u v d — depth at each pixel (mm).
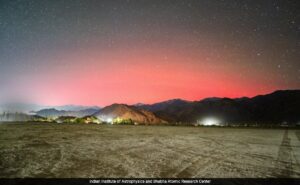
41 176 6180
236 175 6875
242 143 14023
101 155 8969
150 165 7641
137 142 12977
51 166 7156
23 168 6871
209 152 10445
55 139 13148
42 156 8484
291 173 7285
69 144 11430
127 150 10250
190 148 11430
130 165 7559
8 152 8984
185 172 6996
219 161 8625
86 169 6938
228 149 11469
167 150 10594
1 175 6176
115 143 12289
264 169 7656
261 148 12070
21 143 11281
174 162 8188
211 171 7203
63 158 8266
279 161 8938
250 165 8148
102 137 14891
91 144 11656
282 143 14445
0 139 12492
